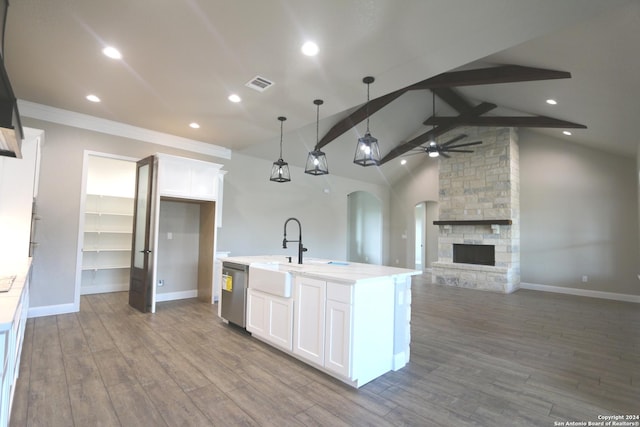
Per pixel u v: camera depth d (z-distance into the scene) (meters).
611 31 2.58
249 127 4.87
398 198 10.27
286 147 6.86
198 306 4.93
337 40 2.66
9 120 1.70
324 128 6.55
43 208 4.19
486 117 6.38
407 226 9.99
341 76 3.27
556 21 2.39
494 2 2.19
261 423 2.05
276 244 7.25
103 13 2.33
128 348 3.21
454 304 5.60
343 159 8.10
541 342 3.69
